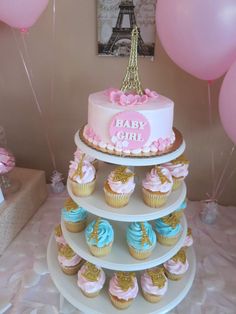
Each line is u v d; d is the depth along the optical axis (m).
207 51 1.02
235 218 1.61
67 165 1.83
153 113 0.90
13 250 1.37
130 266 0.99
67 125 1.72
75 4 1.43
